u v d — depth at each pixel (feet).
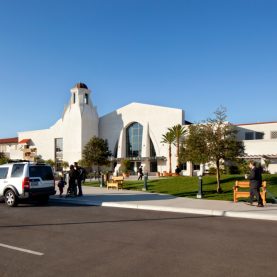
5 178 51.26
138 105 200.03
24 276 18.35
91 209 46.98
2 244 25.53
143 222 35.35
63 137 216.13
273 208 43.34
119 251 23.30
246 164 87.51
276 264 20.20
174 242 25.93
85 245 25.07
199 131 70.08
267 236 28.07
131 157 199.93
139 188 80.12
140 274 18.51
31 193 49.60
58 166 217.36
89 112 211.41
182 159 76.89
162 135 181.16
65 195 64.85
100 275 18.38
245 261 20.83
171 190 71.61
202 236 28.07
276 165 139.85
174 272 18.80
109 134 212.02
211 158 67.05
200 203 49.55
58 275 18.45
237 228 31.78
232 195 58.23
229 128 68.85
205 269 19.30
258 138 159.22
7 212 44.09
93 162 169.17
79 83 214.48
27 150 222.89
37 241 26.45
